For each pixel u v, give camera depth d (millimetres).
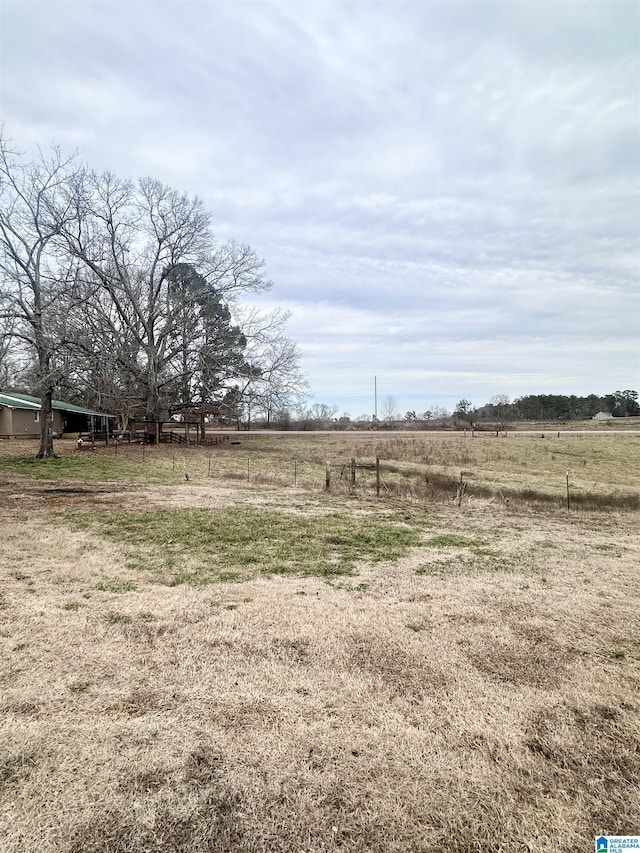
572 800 2258
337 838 2035
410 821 2127
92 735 2607
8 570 5500
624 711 2971
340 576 5719
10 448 23484
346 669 3420
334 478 15914
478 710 2945
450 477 16266
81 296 20938
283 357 31391
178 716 2809
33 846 1944
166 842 1989
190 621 4223
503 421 56188
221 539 7309
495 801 2246
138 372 26859
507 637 4043
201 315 29297
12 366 19562
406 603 4816
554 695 3133
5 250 18375
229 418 34438
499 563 6473
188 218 28328
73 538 7082
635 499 12500
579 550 7336
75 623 4086
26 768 2354
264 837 2029
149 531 7672
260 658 3555
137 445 27141
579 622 4418
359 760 2486
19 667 3307
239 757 2479
